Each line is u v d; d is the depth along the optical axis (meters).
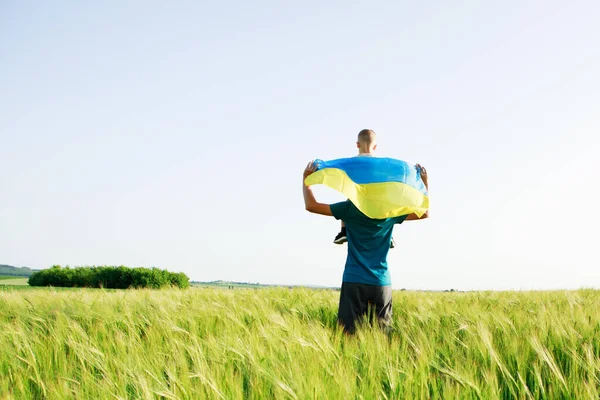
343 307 4.16
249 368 2.92
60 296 6.62
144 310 5.84
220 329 4.62
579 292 8.77
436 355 3.31
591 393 2.57
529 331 4.08
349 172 4.15
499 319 4.42
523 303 6.52
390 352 3.24
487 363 3.22
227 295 7.32
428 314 5.00
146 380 2.69
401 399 2.61
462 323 4.55
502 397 2.81
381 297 4.12
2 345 3.73
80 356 3.34
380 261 4.18
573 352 3.12
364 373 2.90
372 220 4.11
